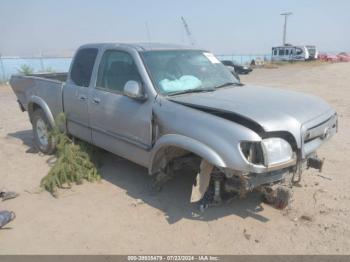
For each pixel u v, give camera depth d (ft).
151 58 15.25
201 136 12.20
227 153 11.60
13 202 15.24
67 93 18.63
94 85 17.03
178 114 13.04
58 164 16.90
